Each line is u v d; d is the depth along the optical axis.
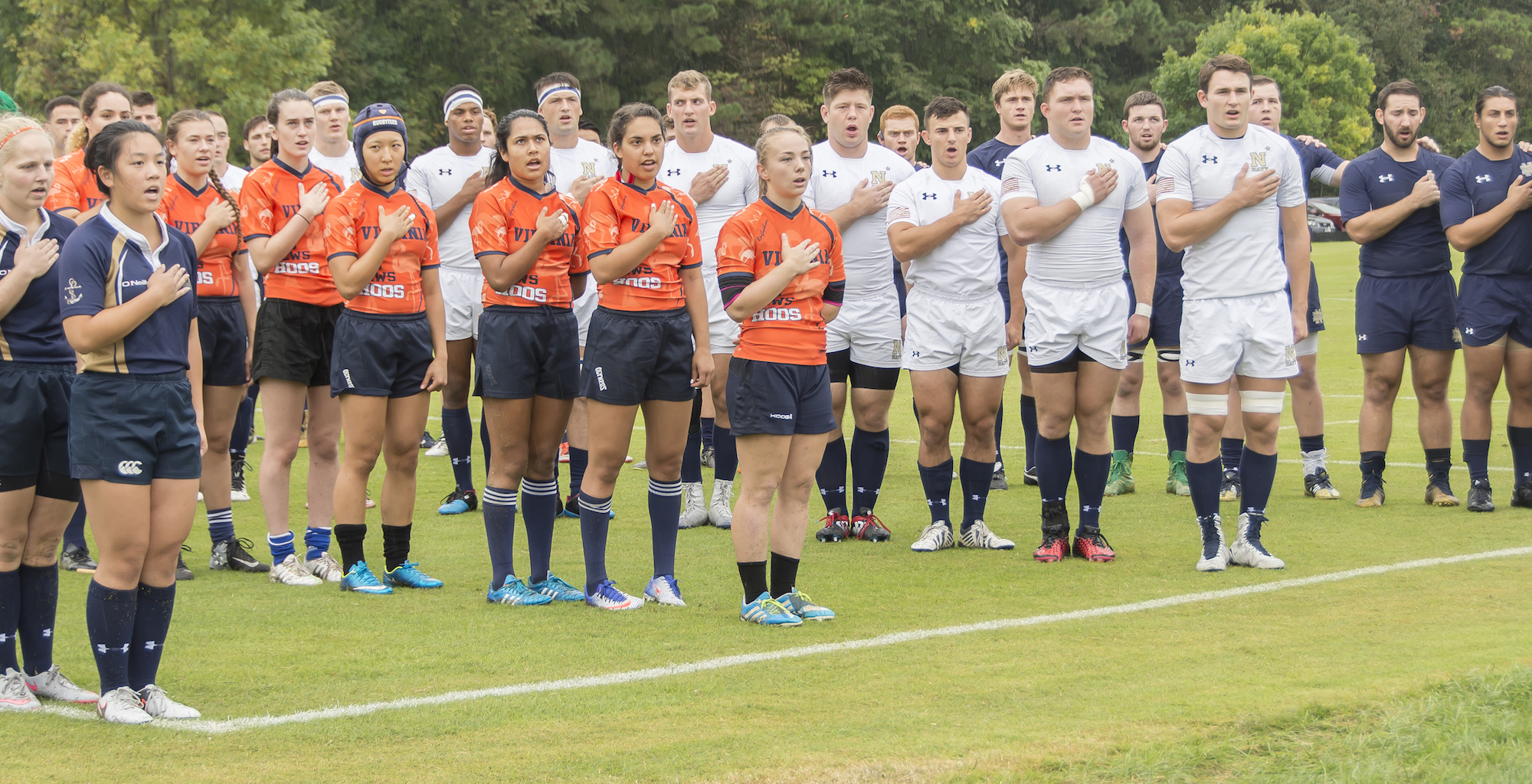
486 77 145.62
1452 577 20.70
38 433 15.24
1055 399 23.27
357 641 17.84
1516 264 26.67
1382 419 28.19
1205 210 21.91
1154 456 36.69
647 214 19.14
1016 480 33.41
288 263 21.92
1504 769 11.59
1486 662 15.19
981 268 24.16
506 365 20.05
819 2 161.75
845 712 14.26
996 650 16.91
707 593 21.00
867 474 26.00
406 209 20.12
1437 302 27.47
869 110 26.41
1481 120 26.72
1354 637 17.06
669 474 20.16
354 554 21.41
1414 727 12.78
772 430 18.36
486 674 16.12
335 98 30.64
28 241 15.59
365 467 21.11
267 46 107.38
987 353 24.27
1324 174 33.62
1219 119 22.42
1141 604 19.52
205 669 16.45
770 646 17.34
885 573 22.45
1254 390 22.30
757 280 18.38
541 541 20.62
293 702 15.01
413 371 21.00
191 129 22.28
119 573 14.52
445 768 12.66
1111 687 14.97
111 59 100.19
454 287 28.98
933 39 174.88
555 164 30.12
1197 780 11.89
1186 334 22.50
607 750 13.08
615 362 19.23
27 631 15.62
